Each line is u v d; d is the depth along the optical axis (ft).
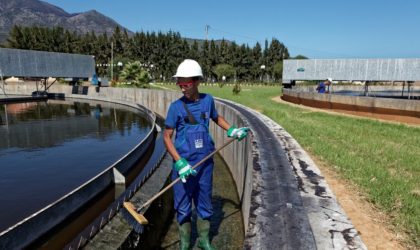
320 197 12.06
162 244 20.67
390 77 69.87
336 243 8.70
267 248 8.27
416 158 21.90
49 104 118.11
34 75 122.72
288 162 17.07
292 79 81.76
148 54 287.48
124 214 12.39
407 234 11.35
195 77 11.57
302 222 9.75
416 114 41.96
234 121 36.29
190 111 11.95
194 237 19.31
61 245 19.84
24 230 18.25
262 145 21.39
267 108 53.78
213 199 27.14
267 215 10.23
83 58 137.08
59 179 37.22
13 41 269.03
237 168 29.81
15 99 123.85
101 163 44.55
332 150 23.70
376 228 11.80
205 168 12.42
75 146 55.31
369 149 24.56
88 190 25.04
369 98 49.01
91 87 131.34
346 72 74.69
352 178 17.34
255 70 284.82
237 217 22.86
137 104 103.14
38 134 66.28
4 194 32.04
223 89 122.72
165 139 11.91
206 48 282.36
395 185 16.05
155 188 28.55
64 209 21.93
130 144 57.00
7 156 48.49
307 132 31.12
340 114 50.83
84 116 91.66
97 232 20.16
